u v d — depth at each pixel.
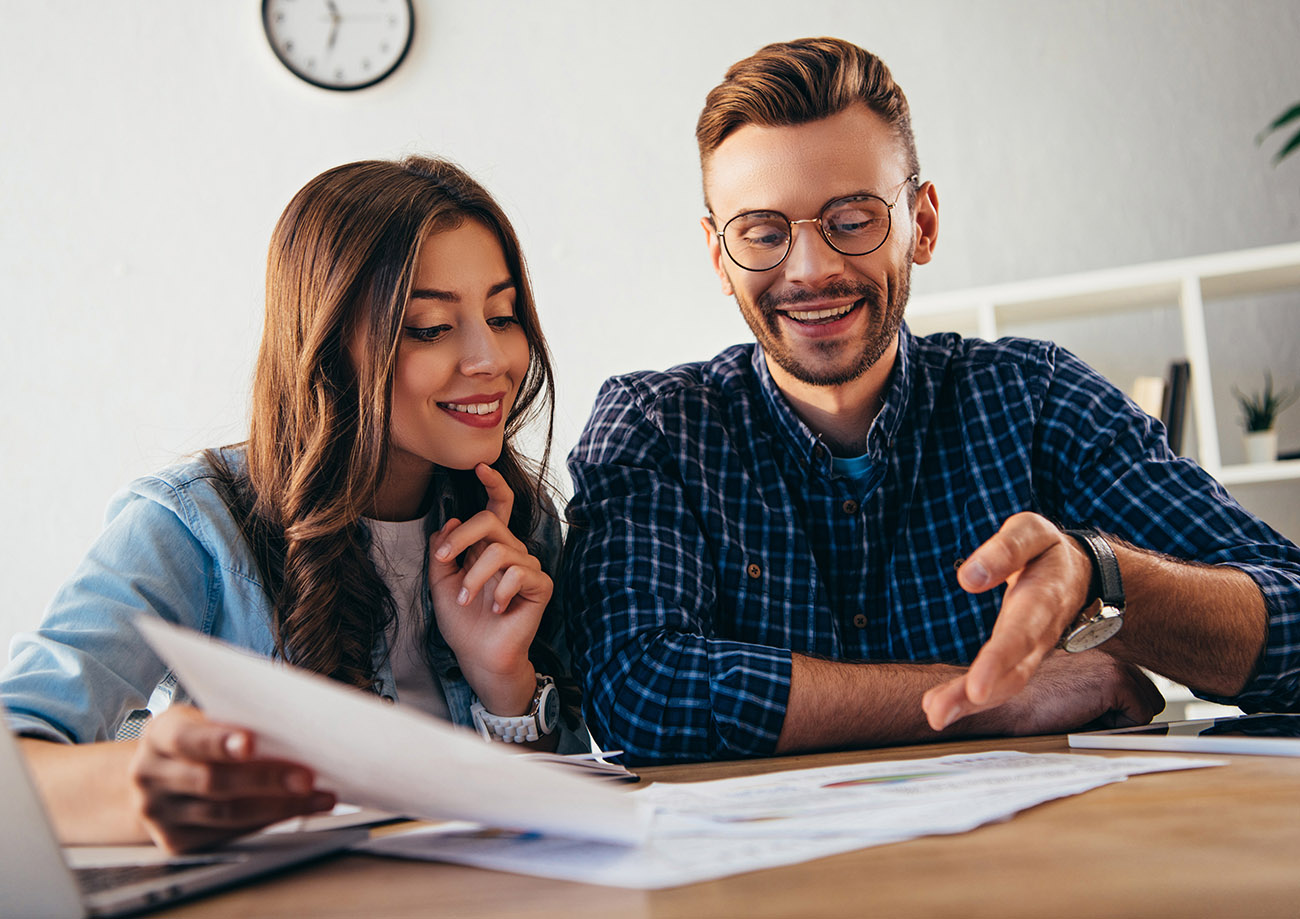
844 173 1.26
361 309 1.12
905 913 0.33
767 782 0.66
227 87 2.89
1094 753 0.74
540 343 1.28
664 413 1.38
